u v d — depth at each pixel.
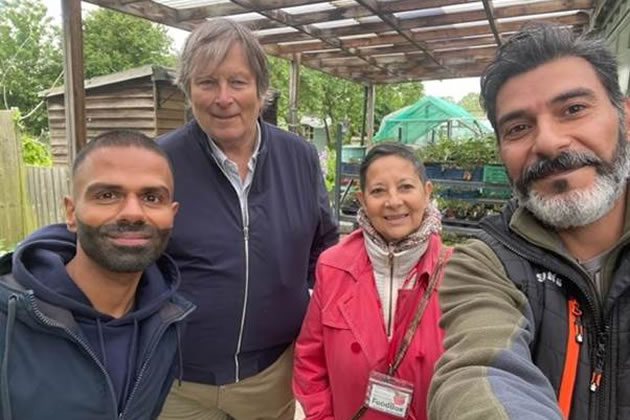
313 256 2.21
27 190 6.46
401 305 1.64
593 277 0.96
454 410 0.81
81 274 1.33
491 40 7.54
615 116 0.94
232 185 1.79
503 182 4.89
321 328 1.82
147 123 8.30
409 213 1.70
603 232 0.97
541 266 0.99
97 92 8.59
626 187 0.96
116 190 1.27
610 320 0.91
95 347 1.32
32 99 21.17
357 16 5.86
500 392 0.79
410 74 10.79
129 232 1.29
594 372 0.91
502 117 1.00
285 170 1.96
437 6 5.40
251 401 1.92
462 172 5.14
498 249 1.05
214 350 1.80
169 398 1.84
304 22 6.12
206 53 1.67
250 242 1.80
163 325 1.44
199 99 1.72
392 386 1.57
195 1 5.62
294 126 8.86
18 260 1.28
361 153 7.41
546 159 0.93
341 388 1.69
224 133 1.73
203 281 1.76
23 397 1.20
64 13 4.12
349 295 1.73
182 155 1.79
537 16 6.36
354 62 9.76
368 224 1.76
